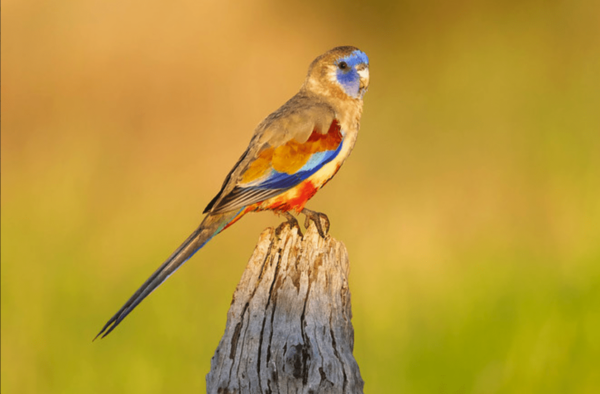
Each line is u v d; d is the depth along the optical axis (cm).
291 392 464
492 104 1750
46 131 1606
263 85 1766
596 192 1306
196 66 1816
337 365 473
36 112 1684
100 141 1608
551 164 1452
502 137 1612
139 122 1655
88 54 1816
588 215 1217
